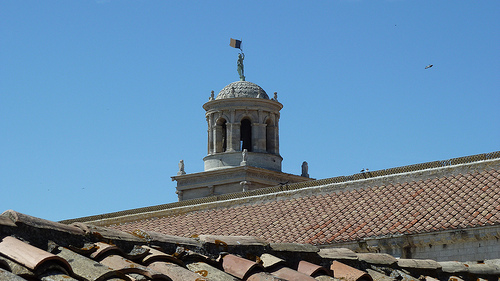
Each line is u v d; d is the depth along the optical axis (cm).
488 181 3309
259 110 6962
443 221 3098
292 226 3650
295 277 1162
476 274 1667
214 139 6969
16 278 742
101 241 1002
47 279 801
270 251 1262
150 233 1092
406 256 3125
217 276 1052
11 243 856
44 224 941
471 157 3488
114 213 4803
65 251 912
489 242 2928
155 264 1009
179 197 7012
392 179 3700
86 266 870
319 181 3981
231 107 6944
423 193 3444
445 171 3531
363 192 3741
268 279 1084
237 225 3934
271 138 7044
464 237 2972
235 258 1139
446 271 1606
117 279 845
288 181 7062
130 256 1002
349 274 1311
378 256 1504
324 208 3734
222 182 6781
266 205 4088
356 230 3341
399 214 3334
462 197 3253
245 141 7131
